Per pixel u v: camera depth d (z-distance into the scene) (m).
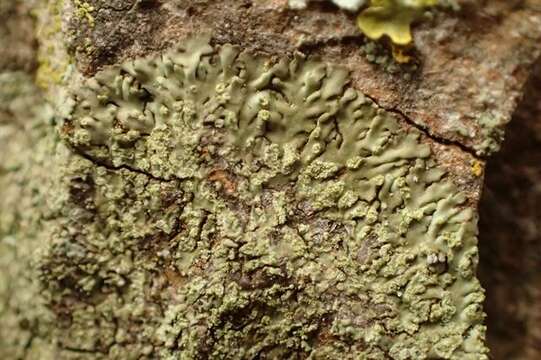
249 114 0.10
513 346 0.11
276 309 0.10
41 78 0.11
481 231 0.11
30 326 0.10
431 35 0.10
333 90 0.10
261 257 0.10
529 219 0.11
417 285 0.10
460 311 0.10
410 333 0.10
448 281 0.10
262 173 0.10
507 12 0.10
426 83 0.10
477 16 0.10
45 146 0.11
